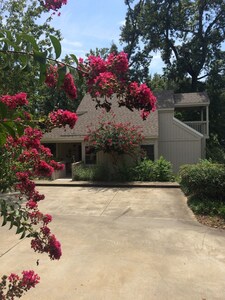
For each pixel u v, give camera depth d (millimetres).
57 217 8328
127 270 4883
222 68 27672
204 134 19672
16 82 2479
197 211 8688
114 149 15531
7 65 1749
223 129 27359
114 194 11867
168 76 28250
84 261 5238
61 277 4621
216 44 27516
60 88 1974
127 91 1956
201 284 4438
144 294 4133
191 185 10039
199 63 27609
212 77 27609
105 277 4633
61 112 2379
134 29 27891
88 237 6543
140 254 5578
